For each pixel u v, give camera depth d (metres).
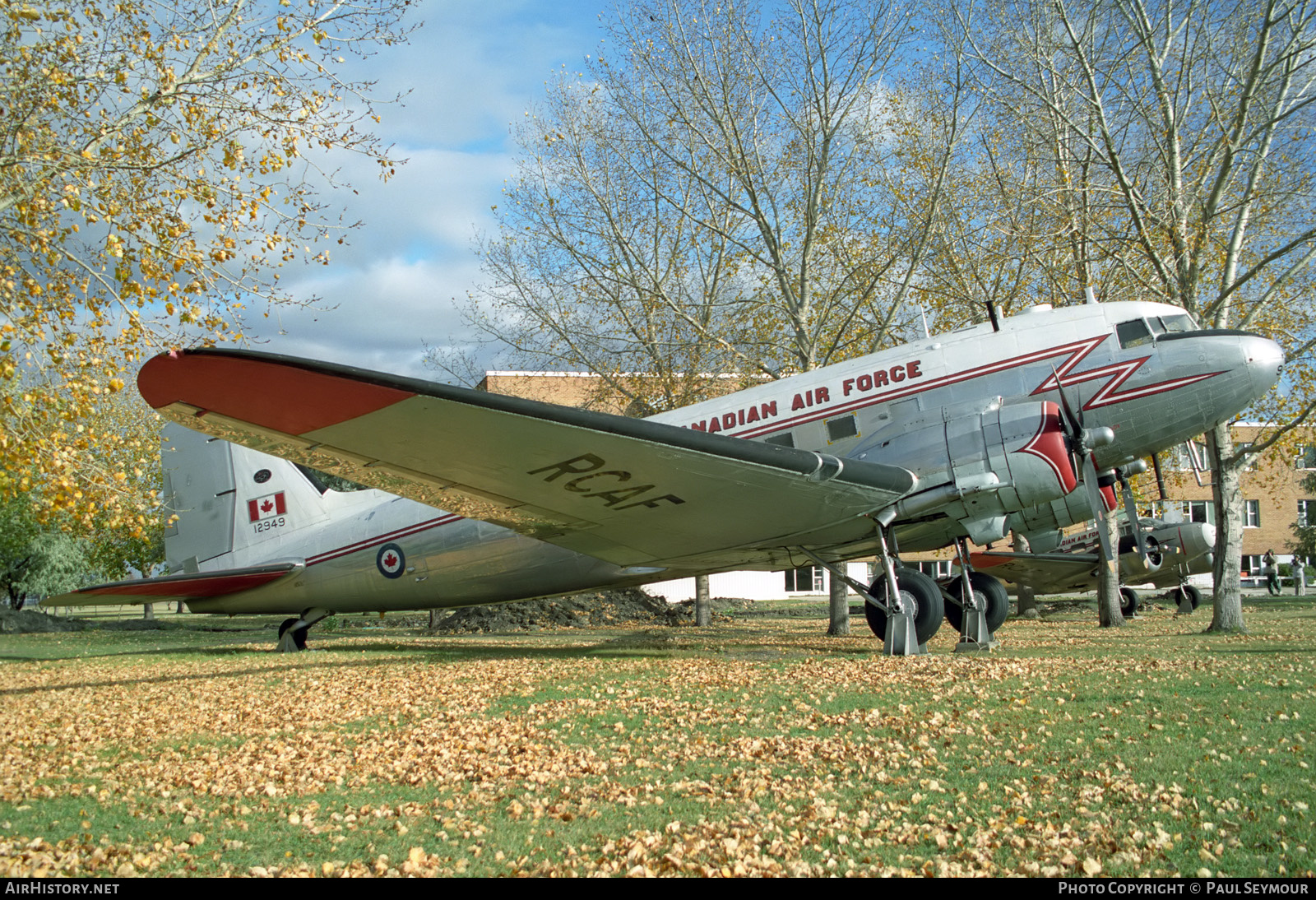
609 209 18.03
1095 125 15.59
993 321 9.93
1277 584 28.89
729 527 9.43
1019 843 3.28
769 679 7.56
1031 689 6.55
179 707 7.12
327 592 12.55
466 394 6.45
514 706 6.60
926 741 4.92
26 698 8.05
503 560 11.56
